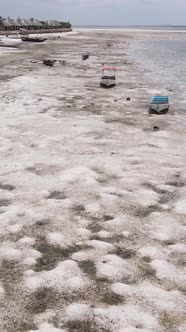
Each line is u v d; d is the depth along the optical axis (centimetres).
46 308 677
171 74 3816
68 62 4656
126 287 733
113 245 875
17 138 1627
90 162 1368
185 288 734
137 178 1238
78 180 1212
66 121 1920
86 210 1030
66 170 1288
